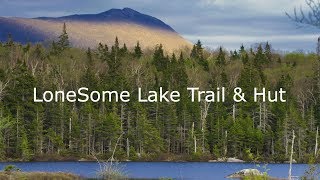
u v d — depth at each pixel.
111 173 51.50
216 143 128.12
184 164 109.69
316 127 132.50
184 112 131.00
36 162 112.19
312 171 25.30
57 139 122.56
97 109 131.88
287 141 120.06
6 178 49.56
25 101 123.75
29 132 120.75
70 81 148.88
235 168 94.06
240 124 127.25
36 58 167.62
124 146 128.25
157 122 129.62
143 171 84.56
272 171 79.69
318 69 147.12
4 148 115.69
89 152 124.69
